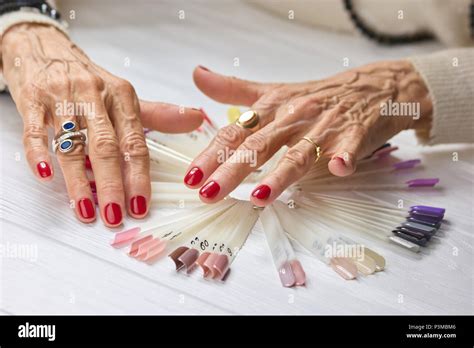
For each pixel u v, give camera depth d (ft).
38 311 2.28
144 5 5.06
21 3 3.55
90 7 4.91
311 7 4.84
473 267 2.64
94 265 2.50
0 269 2.44
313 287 2.47
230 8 5.17
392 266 2.61
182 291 2.41
